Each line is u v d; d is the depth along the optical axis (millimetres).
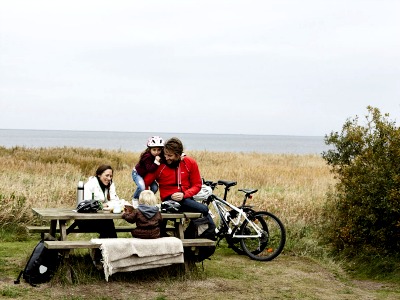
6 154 26734
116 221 11297
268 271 8492
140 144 158000
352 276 8578
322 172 24781
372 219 8820
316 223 11352
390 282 8172
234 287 7383
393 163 8992
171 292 6938
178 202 8117
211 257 9281
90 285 6969
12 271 7512
